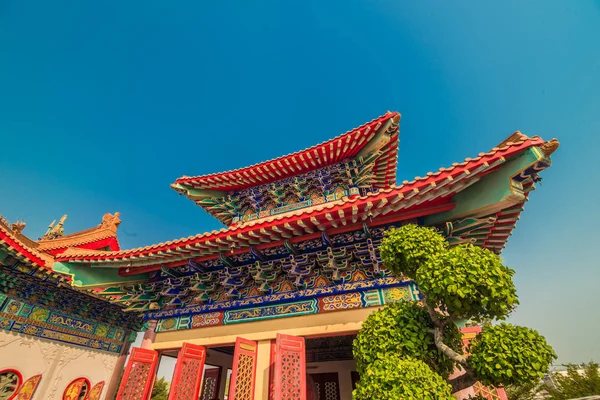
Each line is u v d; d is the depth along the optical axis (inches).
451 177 247.9
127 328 537.6
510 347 160.6
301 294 328.8
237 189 592.1
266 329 330.6
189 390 319.9
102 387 479.8
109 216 780.0
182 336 370.3
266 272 358.0
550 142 225.0
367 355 200.4
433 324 205.8
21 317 386.3
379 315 214.2
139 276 413.7
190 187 573.0
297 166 534.0
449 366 196.9
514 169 240.5
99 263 387.9
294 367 282.7
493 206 256.2
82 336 458.6
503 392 267.0
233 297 368.2
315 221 295.3
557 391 1023.6
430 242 205.5
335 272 320.5
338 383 526.9
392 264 216.7
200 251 345.4
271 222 304.3
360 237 321.7
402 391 160.2
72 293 427.8
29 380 385.7
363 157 506.0
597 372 1016.9
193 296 395.5
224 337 346.0
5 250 348.5
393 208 279.6
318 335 312.7
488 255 182.1
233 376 286.7
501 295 164.9
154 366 359.9
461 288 169.3
